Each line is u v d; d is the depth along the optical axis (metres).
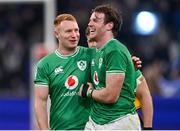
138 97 17.06
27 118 30.12
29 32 39.03
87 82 17.33
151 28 36.69
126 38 36.91
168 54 37.22
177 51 37.38
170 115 29.55
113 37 16.41
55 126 17.52
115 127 16.03
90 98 16.73
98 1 20.73
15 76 37.81
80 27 35.06
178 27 37.94
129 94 16.17
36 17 39.38
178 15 38.03
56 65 17.33
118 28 16.39
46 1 31.83
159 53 37.09
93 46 17.42
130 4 36.69
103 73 16.08
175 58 37.19
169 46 37.38
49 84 17.42
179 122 29.50
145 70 36.41
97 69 16.23
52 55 17.45
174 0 38.06
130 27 36.78
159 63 33.78
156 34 37.22
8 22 39.28
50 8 31.81
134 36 36.94
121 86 15.85
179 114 29.55
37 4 39.31
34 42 38.69
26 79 37.53
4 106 30.28
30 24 39.25
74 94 17.33
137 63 16.89
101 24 16.22
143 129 16.97
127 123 16.08
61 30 17.31
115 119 16.03
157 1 37.75
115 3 36.19
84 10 36.06
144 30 36.75
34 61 27.88
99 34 16.27
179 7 38.12
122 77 15.80
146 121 16.97
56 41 31.77
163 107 29.61
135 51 36.97
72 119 17.36
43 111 17.25
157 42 37.16
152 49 37.09
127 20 36.69
